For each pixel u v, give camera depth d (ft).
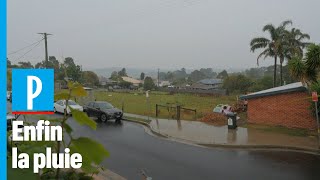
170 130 71.67
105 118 90.43
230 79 245.04
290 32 162.40
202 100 183.73
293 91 69.51
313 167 43.73
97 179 35.37
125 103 155.84
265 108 74.23
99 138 63.77
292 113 70.03
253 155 50.39
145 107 130.72
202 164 45.32
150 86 340.80
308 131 65.72
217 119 83.41
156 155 50.47
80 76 202.80
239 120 81.61
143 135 68.69
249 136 62.54
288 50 158.61
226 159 48.14
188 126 76.64
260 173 41.27
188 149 54.80
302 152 51.80
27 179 6.12
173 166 44.32
